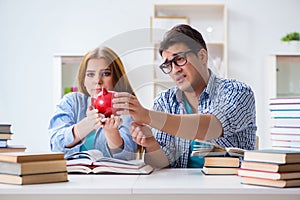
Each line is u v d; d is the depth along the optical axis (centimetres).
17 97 529
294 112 186
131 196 151
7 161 160
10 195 151
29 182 157
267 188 152
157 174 183
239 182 164
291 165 156
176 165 204
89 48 527
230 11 520
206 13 516
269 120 511
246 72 517
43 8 529
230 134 192
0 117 529
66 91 492
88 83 175
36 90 528
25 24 529
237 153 185
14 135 527
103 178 172
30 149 527
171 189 149
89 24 528
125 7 527
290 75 493
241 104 196
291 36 500
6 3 529
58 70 492
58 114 186
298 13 518
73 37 528
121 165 183
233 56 518
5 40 529
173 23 501
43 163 160
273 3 520
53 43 529
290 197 150
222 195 151
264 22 519
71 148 188
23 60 529
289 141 187
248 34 518
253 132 210
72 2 529
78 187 151
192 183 160
